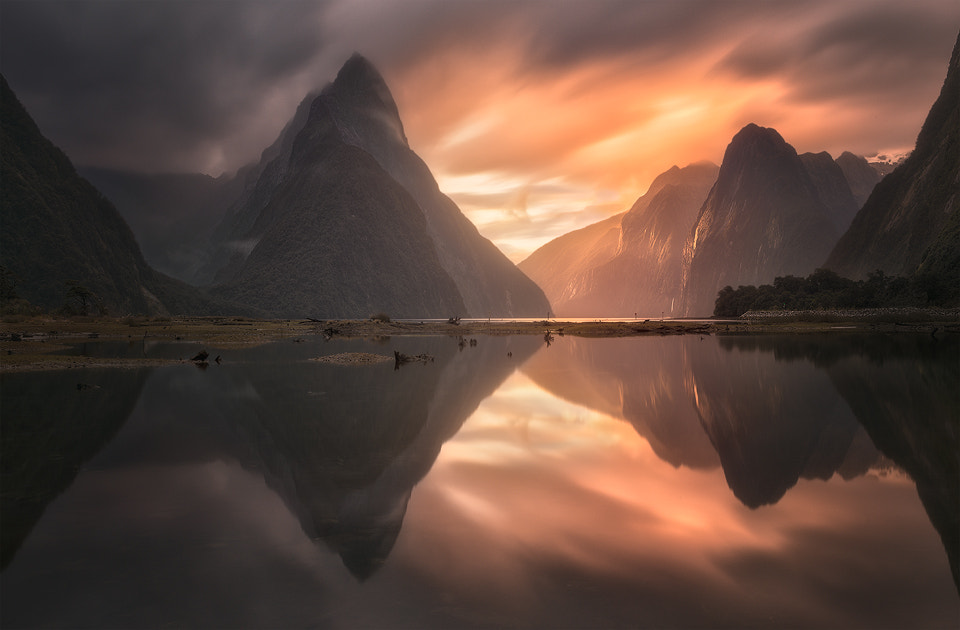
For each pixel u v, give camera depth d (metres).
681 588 6.05
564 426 15.77
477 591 6.00
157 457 12.06
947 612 5.53
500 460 11.91
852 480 10.30
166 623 5.36
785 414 17.44
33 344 56.06
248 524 8.03
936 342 55.09
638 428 15.48
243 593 5.93
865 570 6.50
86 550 7.08
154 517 8.31
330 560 6.78
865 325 92.88
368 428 15.41
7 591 6.01
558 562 6.70
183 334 77.19
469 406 19.27
